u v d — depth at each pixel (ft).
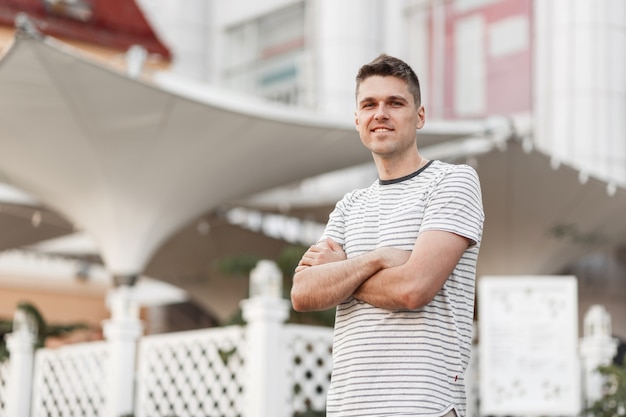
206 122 41.63
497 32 56.90
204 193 46.34
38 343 33.55
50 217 55.57
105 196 44.75
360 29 60.95
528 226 54.39
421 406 9.04
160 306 77.41
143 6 71.00
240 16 69.62
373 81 9.85
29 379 31.50
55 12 54.70
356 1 61.11
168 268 65.21
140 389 28.19
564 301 26.32
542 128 54.49
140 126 41.16
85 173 43.75
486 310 26.63
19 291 70.33
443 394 9.15
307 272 9.59
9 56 35.55
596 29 54.03
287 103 65.87
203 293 66.28
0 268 69.51
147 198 45.27
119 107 39.68
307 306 9.55
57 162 43.11
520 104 55.57
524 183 50.47
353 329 9.45
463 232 9.32
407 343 9.21
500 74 56.54
